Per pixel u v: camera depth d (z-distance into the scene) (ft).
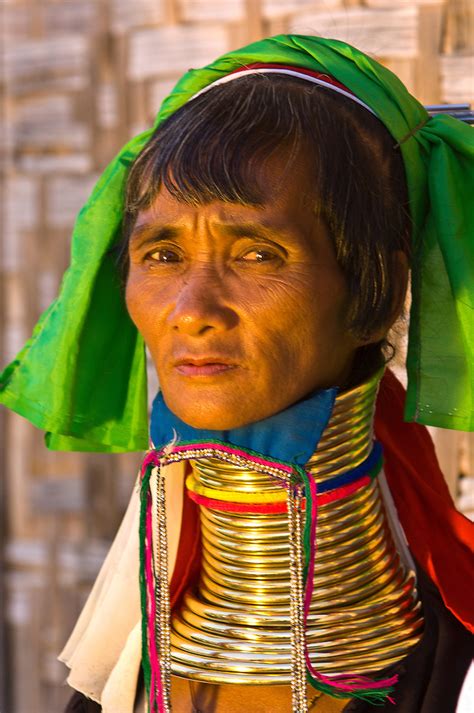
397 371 8.29
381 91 6.60
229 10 13.01
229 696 6.48
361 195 6.18
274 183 5.87
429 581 7.38
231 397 5.83
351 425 6.55
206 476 6.64
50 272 15.05
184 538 7.31
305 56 6.58
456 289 6.58
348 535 6.64
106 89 14.25
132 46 13.96
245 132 5.93
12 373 7.51
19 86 14.90
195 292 5.81
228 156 5.85
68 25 14.43
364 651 6.50
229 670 6.46
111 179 7.10
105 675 7.58
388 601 6.73
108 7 14.07
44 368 7.33
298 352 5.96
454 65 11.07
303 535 6.15
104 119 14.35
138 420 7.70
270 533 6.52
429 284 6.82
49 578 15.35
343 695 6.20
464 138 6.68
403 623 6.73
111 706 7.22
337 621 6.53
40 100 14.80
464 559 7.21
